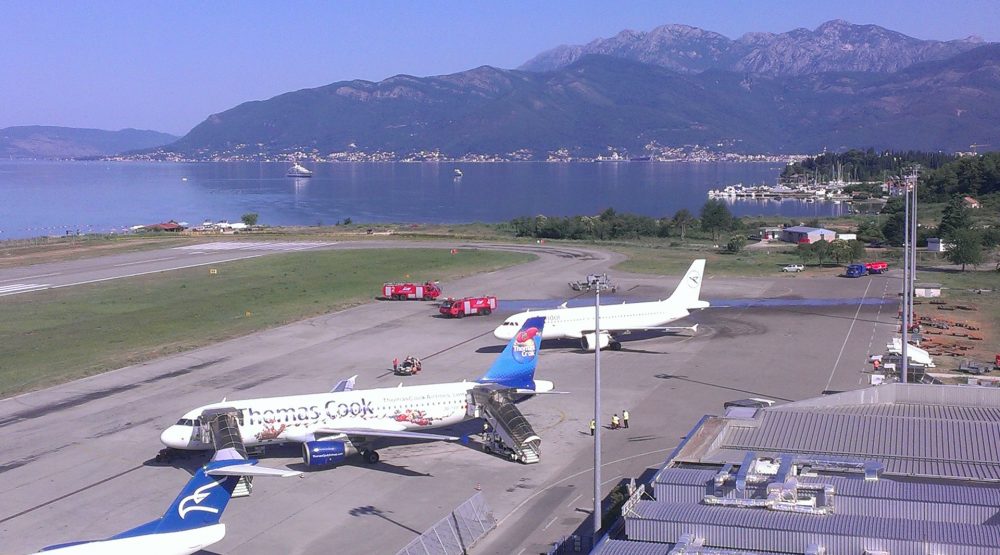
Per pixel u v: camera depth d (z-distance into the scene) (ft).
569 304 453.58
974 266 590.96
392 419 230.48
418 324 410.52
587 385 299.58
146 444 240.12
